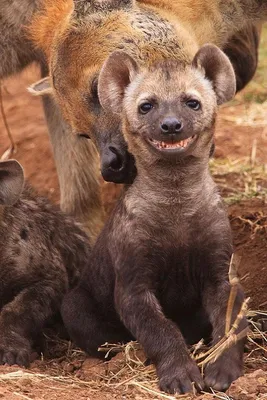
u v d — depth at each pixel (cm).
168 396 783
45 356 987
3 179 989
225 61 858
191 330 908
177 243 857
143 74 854
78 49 1005
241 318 805
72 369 910
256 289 1066
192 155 836
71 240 1105
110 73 880
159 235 856
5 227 1032
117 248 865
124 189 916
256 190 1345
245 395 773
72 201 1284
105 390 827
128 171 940
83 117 1012
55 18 1082
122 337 927
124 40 977
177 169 841
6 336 948
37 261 1045
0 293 1034
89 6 1013
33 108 1705
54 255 1069
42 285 1033
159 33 975
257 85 1755
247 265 1122
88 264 943
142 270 852
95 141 1008
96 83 987
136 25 987
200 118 827
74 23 1014
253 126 1598
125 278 853
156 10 1006
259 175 1416
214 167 1459
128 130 855
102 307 926
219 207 862
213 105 843
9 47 1180
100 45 990
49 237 1076
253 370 856
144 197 855
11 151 1493
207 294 855
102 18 1004
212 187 865
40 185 1516
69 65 1012
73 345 998
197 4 1045
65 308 944
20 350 932
